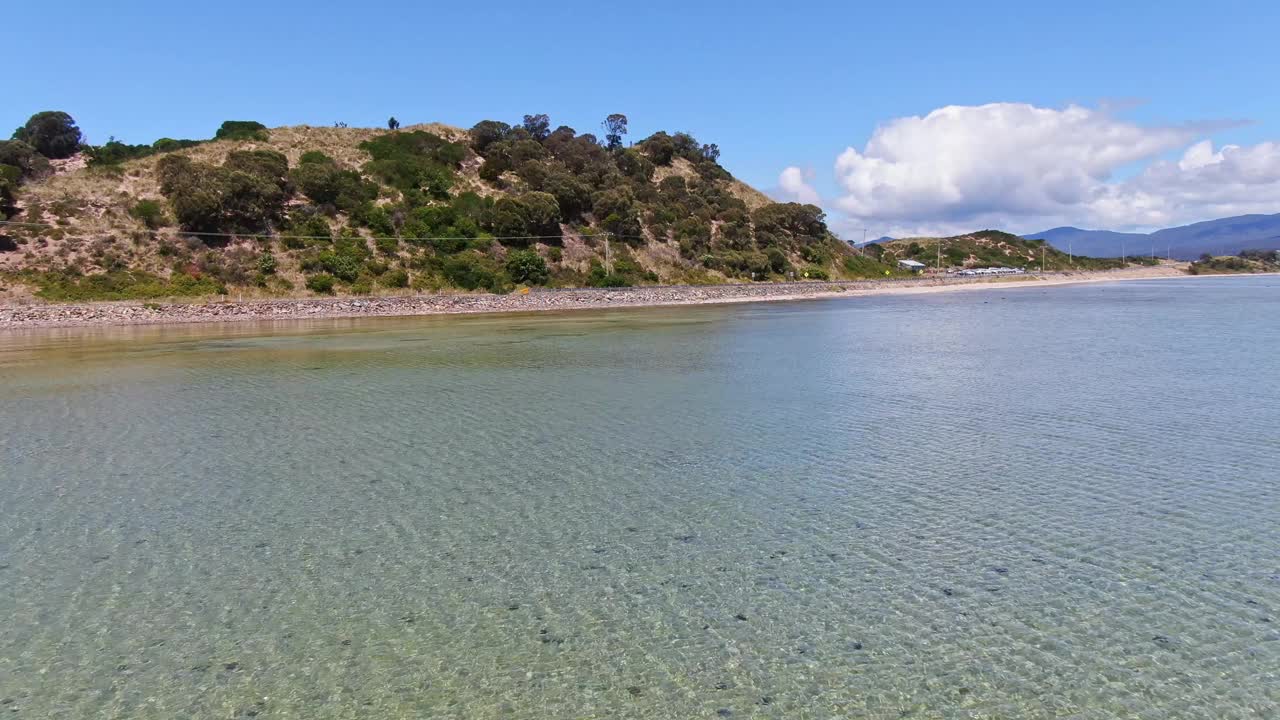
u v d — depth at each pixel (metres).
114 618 7.83
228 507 11.11
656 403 18.36
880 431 15.09
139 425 16.77
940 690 6.35
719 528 9.96
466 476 12.45
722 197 110.19
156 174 68.69
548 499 11.25
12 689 6.61
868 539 9.48
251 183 64.00
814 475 12.18
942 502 10.77
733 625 7.47
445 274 65.88
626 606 7.89
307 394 20.38
